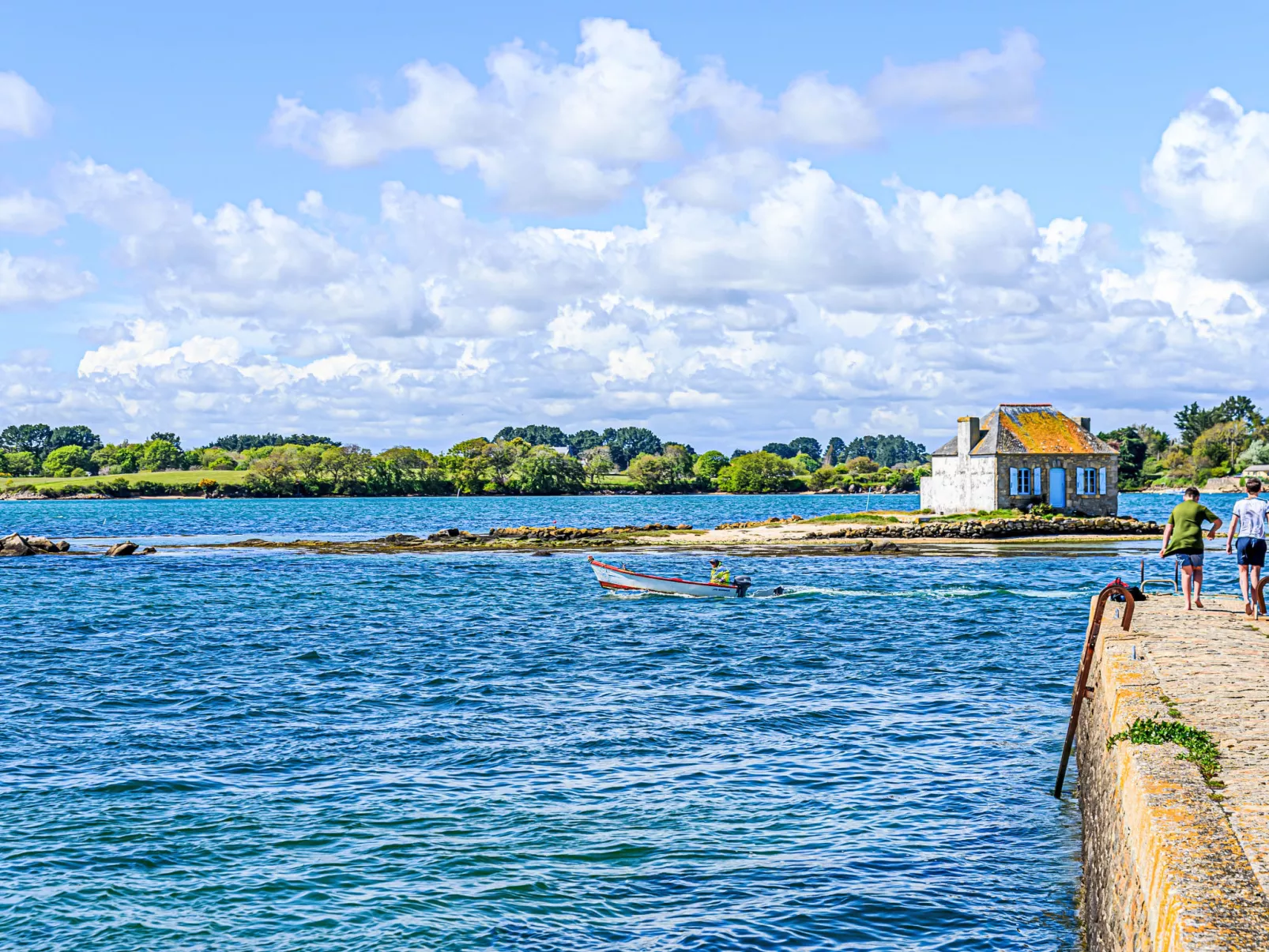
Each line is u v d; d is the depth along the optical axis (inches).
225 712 952.3
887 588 1924.2
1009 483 3115.2
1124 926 353.1
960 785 705.6
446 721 907.4
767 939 494.3
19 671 1162.6
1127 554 2544.3
